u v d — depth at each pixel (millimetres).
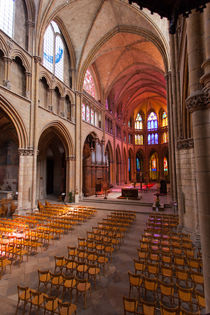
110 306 5207
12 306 5238
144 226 13047
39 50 17125
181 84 11766
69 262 7027
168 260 6902
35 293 4695
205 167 4793
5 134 23672
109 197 24953
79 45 23922
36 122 16469
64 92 22078
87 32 22922
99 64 30688
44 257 8305
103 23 22500
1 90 13156
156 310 5035
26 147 15570
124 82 37062
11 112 14289
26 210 15211
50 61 20219
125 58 30297
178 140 12070
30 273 6980
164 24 19234
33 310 5090
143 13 19125
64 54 23344
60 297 5598
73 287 5539
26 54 15875
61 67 22547
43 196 26578
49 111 18875
